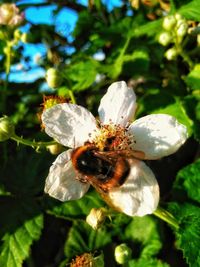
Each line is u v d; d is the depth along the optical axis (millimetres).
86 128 56
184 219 58
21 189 66
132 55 72
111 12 85
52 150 59
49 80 64
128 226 64
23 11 83
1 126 57
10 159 69
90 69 72
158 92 66
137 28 74
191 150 68
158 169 67
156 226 63
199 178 61
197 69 67
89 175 53
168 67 71
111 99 56
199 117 62
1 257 61
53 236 68
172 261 63
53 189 54
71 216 61
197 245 56
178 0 70
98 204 62
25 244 62
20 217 64
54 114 56
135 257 63
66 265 63
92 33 81
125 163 53
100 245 64
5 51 77
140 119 55
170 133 54
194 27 68
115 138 54
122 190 53
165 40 67
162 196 65
